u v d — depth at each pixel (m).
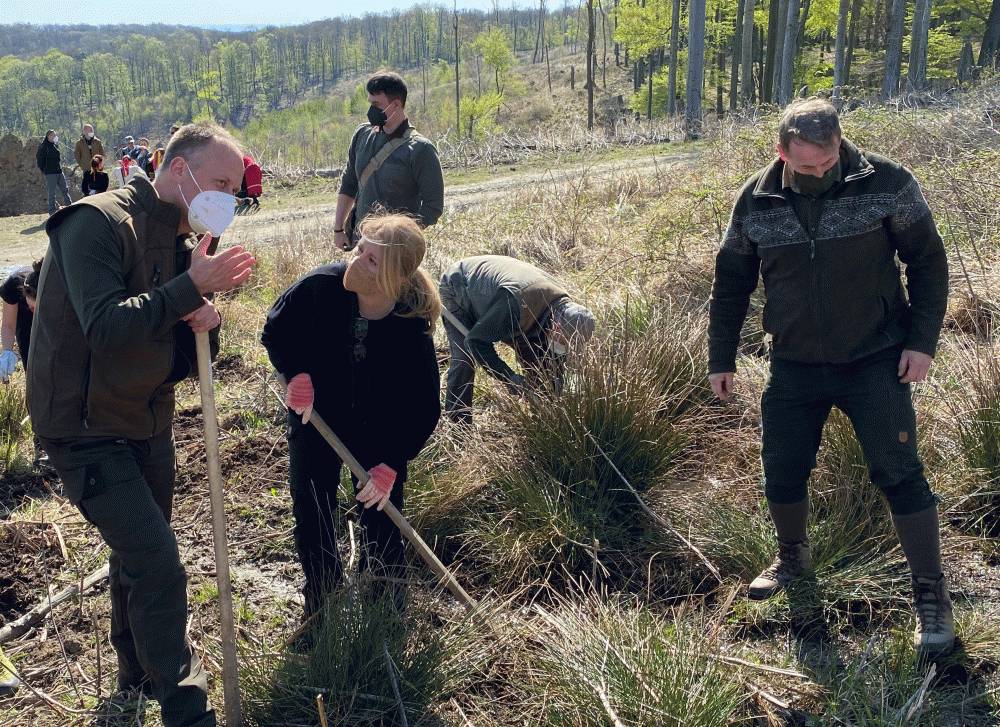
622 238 8.37
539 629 3.17
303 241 9.66
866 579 3.36
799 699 2.87
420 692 2.93
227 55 197.88
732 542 3.66
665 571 3.66
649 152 18.47
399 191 5.26
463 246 8.92
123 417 2.67
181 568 2.68
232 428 5.13
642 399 4.20
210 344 2.82
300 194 18.94
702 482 4.14
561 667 2.92
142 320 2.42
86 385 2.57
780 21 36.06
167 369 2.68
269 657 3.00
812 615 3.28
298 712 2.87
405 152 5.23
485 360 4.52
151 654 2.62
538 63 104.06
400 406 3.14
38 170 21.44
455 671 3.03
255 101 192.88
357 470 3.07
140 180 2.62
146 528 2.62
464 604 3.27
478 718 2.91
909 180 2.97
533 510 3.86
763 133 8.45
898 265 3.14
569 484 4.04
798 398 3.25
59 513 4.25
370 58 198.38
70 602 3.57
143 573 2.62
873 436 3.11
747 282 3.37
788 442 3.29
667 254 6.83
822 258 3.02
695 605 3.45
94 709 2.97
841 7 27.61
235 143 2.67
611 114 67.44
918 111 9.11
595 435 4.11
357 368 3.07
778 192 3.08
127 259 2.55
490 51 65.00
